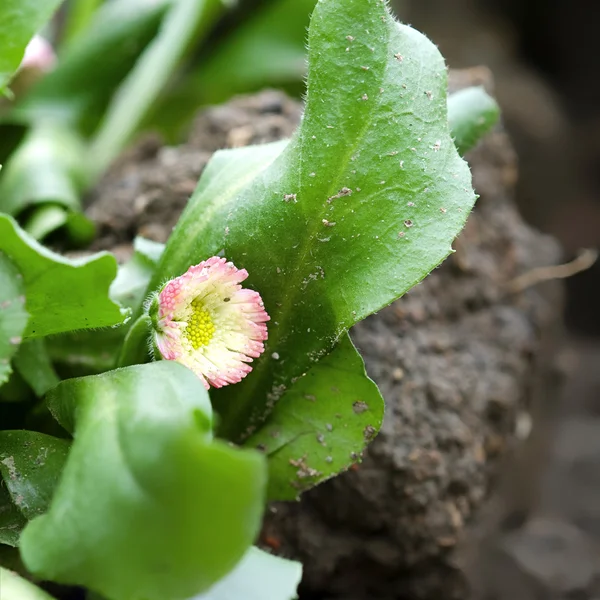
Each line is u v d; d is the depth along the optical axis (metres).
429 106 0.31
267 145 0.33
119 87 0.49
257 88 0.54
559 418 0.73
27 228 0.40
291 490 0.33
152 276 0.33
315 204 0.31
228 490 0.27
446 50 0.90
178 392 0.29
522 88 0.90
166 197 0.41
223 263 0.31
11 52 0.32
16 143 0.42
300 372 0.32
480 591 0.43
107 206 0.41
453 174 0.31
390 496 0.37
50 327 0.31
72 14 0.52
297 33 0.54
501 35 0.96
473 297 0.42
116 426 0.28
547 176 0.92
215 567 0.28
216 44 0.57
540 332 0.45
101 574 0.28
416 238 0.31
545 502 0.64
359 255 0.31
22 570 0.31
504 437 0.41
